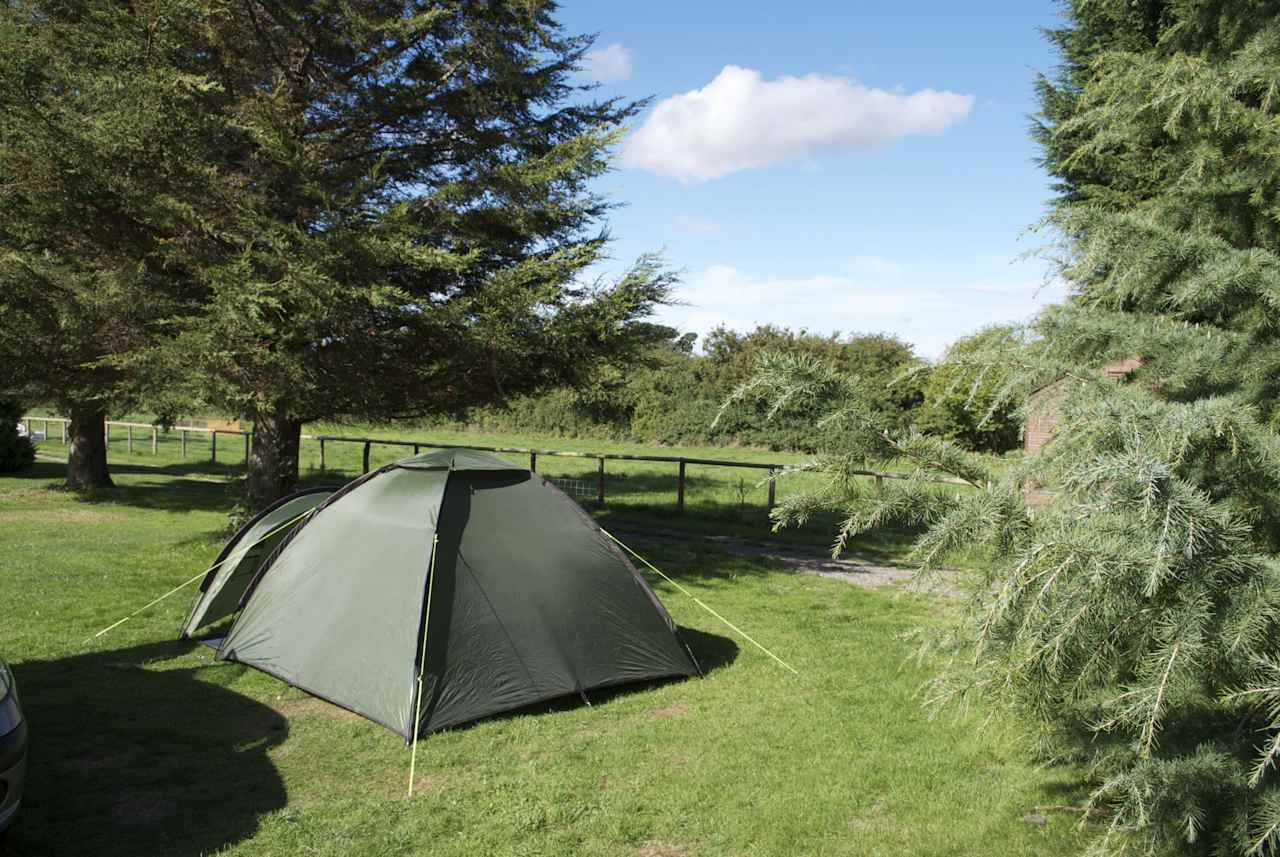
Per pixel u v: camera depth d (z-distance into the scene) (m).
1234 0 3.23
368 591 5.86
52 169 8.61
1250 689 2.35
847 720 5.59
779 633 7.68
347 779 4.69
